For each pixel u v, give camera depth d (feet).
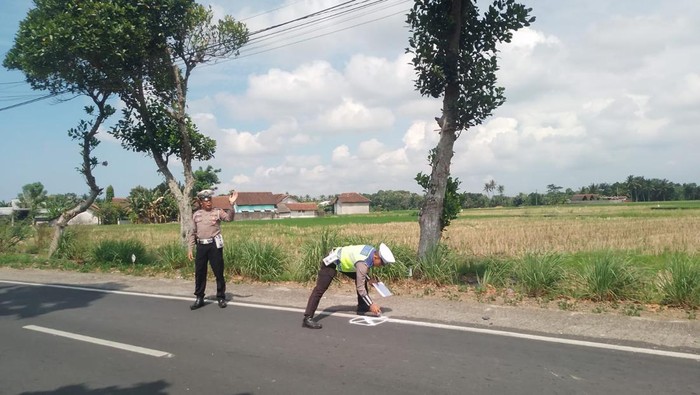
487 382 16.78
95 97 54.19
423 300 30.25
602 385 16.34
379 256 25.89
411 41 36.32
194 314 28.14
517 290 31.81
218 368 18.84
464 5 36.40
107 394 16.57
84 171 57.21
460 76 36.78
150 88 50.67
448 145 37.35
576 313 26.05
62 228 58.90
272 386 16.89
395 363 18.86
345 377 17.54
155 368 19.01
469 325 24.16
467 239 85.20
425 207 37.73
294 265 39.73
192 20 48.52
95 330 24.93
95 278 43.19
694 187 485.97
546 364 18.43
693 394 15.52
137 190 271.69
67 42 43.29
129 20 44.01
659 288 28.45
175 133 51.11
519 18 35.63
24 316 28.60
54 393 16.76
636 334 21.98
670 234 84.84
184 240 50.93
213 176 157.17
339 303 29.96
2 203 252.83
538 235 90.94
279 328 24.45
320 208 406.62
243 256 41.22
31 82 52.19
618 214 188.96
